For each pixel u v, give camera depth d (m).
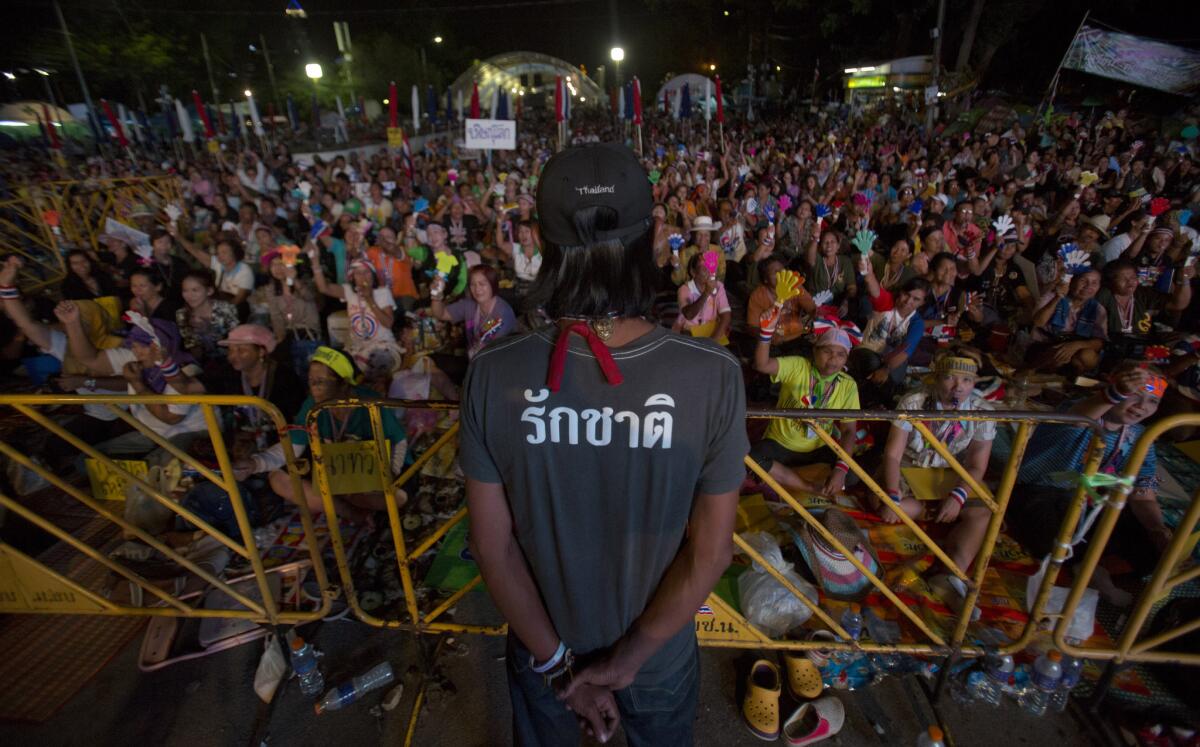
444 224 9.67
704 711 2.55
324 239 7.07
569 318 1.09
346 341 5.68
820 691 2.53
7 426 4.44
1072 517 2.22
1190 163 12.34
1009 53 30.75
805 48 39.28
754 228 9.70
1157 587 2.23
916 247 7.04
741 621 2.49
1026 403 4.81
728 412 1.09
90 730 2.52
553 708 1.57
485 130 10.59
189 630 2.96
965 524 3.19
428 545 2.39
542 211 1.10
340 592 3.11
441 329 5.65
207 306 5.36
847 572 2.90
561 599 1.28
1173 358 4.53
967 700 2.59
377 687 2.65
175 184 12.47
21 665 2.79
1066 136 18.28
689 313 5.39
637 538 1.18
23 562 2.67
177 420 3.92
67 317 4.31
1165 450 4.32
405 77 48.56
